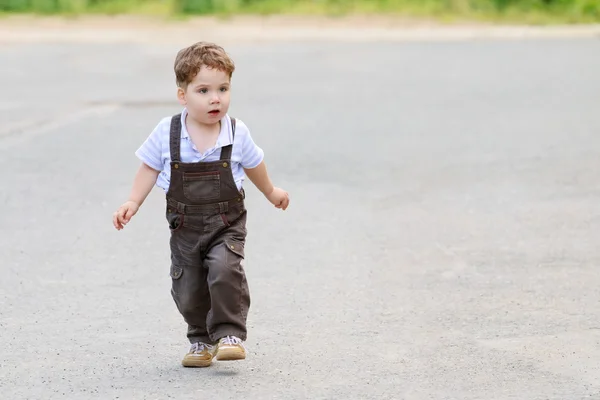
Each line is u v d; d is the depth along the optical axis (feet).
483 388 46.11
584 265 66.74
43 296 60.70
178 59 46.83
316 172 95.76
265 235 74.38
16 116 127.24
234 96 143.02
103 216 80.18
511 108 132.26
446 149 106.42
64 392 45.93
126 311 57.93
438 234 74.69
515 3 252.01
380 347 51.88
